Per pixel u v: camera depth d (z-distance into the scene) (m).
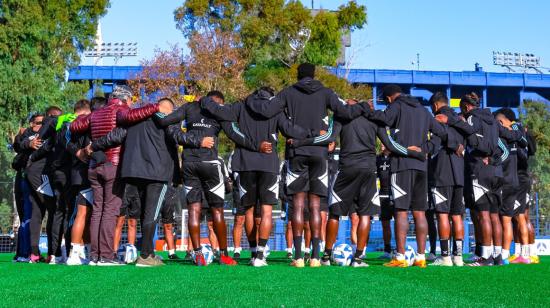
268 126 8.02
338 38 43.19
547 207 16.58
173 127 7.98
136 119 7.73
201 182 8.43
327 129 7.96
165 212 10.60
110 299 4.75
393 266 8.37
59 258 9.14
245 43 41.34
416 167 8.35
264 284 5.73
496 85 62.28
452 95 65.62
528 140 10.52
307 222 9.80
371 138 8.27
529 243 10.57
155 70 37.97
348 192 8.36
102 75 57.31
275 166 8.07
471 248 15.34
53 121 9.22
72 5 37.28
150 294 5.02
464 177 9.24
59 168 9.02
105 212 8.10
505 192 9.56
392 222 15.79
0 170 17.33
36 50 32.62
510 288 5.72
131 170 7.73
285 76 40.34
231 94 37.62
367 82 59.84
